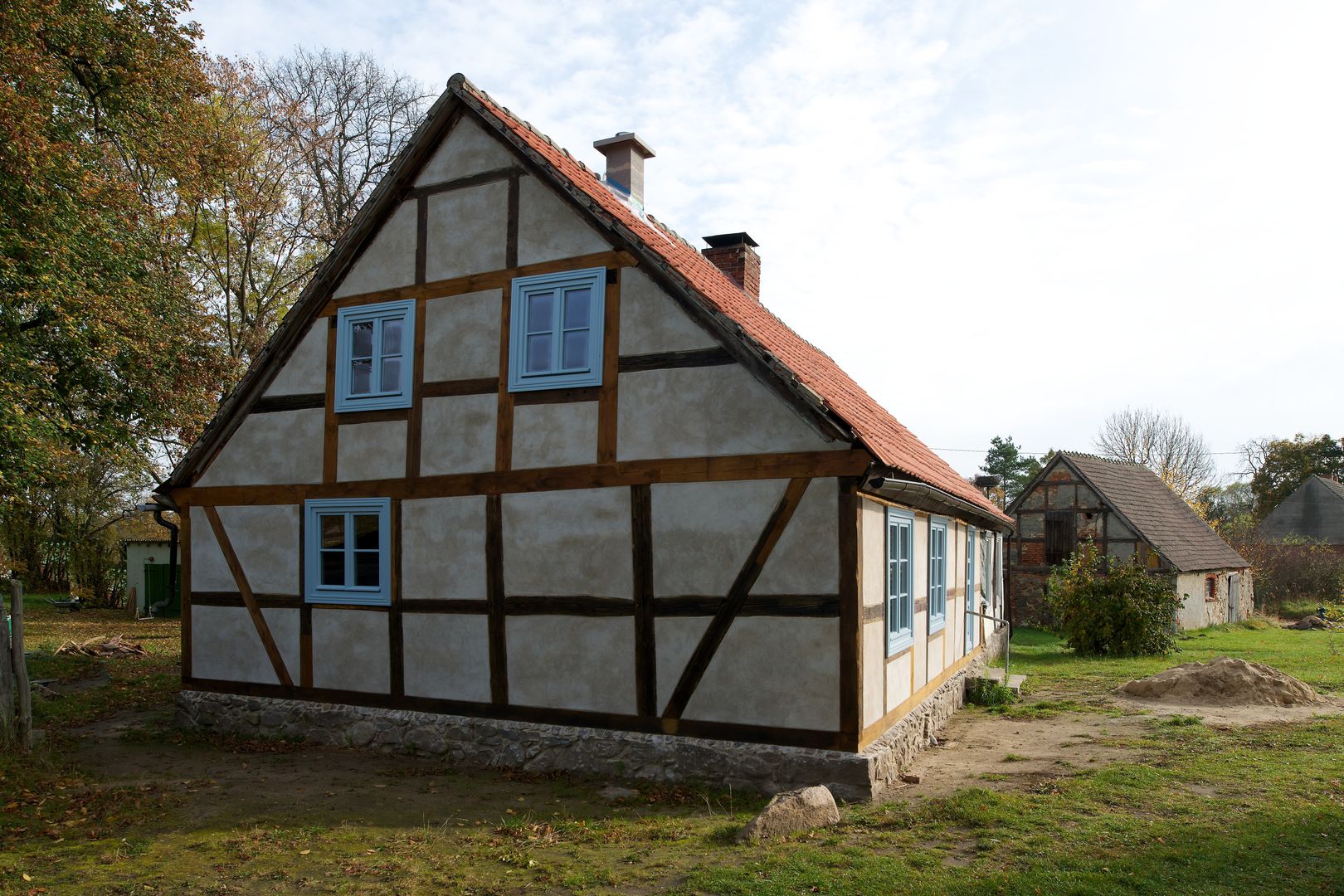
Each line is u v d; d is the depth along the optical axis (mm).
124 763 9406
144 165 17562
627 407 8781
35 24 12453
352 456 10250
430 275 10000
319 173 25578
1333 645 20766
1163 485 32656
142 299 15391
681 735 8320
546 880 5992
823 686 7773
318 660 10297
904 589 9500
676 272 8492
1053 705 12492
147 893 5891
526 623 9117
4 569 26828
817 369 11555
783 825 6750
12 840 6941
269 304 25234
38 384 13320
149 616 26172
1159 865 5762
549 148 10516
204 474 11258
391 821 7359
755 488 8156
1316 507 44812
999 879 5605
